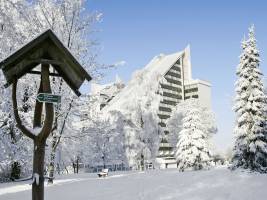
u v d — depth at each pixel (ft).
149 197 46.91
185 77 412.36
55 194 51.88
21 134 72.69
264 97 90.84
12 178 82.64
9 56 16.49
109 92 239.91
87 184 64.34
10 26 58.29
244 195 45.75
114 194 50.55
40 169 16.89
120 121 151.74
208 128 219.20
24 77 67.26
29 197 48.16
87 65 73.05
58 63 17.44
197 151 129.18
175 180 64.80
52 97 16.99
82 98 72.08
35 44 16.88
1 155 65.72
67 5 73.82
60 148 83.30
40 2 72.95
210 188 52.70
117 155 157.69
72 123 79.00
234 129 92.02
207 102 408.67
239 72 95.55
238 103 92.58
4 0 55.77
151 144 154.30
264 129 89.92
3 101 58.08
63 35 73.41
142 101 153.99
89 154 102.17
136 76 162.61
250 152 88.74
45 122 16.92
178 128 221.66
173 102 379.76
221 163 242.17
